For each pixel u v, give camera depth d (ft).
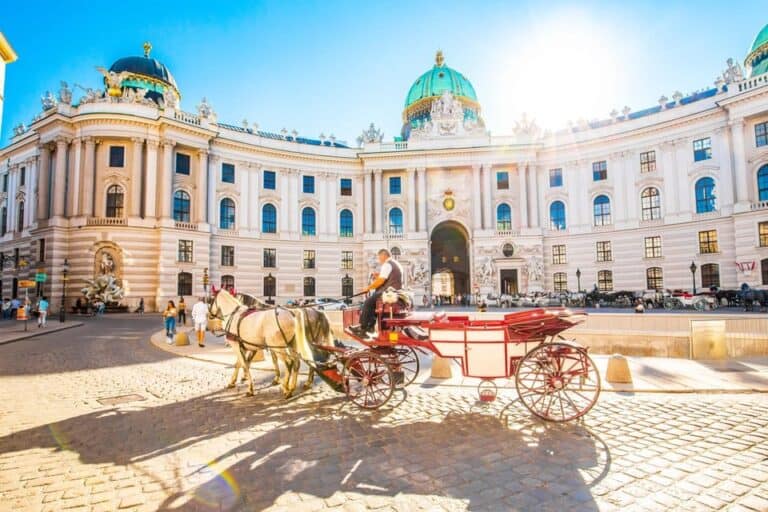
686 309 110.11
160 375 39.75
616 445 20.61
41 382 36.63
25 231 152.25
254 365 44.60
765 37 141.28
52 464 18.99
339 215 176.96
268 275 162.20
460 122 174.29
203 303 61.11
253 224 161.48
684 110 139.95
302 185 173.06
